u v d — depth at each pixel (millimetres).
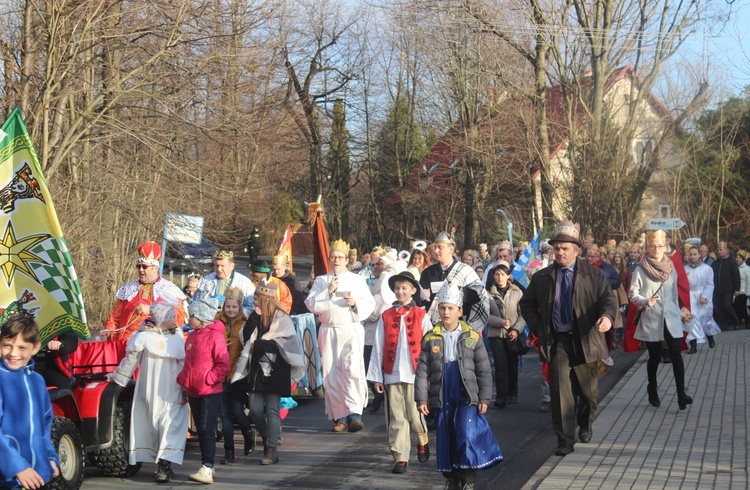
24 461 5461
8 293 7559
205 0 16969
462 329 7453
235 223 21750
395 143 47469
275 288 9078
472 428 7230
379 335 8758
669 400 11078
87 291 17594
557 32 32219
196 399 8266
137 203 17984
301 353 9109
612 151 31016
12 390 5625
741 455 7918
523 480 8102
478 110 37156
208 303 8297
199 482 8203
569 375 8633
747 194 38500
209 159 18953
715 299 22297
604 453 8289
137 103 17609
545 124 33562
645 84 32531
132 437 8328
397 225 48875
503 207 40219
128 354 8297
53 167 15719
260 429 8945
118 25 16750
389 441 8516
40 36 15609
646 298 10438
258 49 17578
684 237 34438
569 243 8844
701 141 35906
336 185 47875
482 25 33406
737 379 12531
